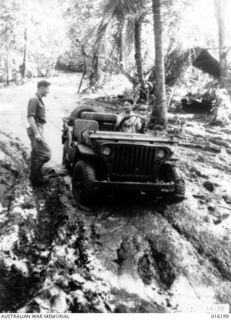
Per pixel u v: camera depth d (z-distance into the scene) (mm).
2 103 12555
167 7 13430
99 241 4910
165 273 4422
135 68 16359
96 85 16219
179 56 14367
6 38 24594
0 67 27000
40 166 6480
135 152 5473
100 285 4121
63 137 7715
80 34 18250
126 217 5523
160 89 10523
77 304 3838
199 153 8656
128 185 5398
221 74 13633
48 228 5355
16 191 6297
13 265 4492
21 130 9367
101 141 5410
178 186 5754
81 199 5652
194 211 5816
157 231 5188
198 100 14664
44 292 3947
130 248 4793
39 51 27938
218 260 4680
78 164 5793
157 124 10547
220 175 7328
